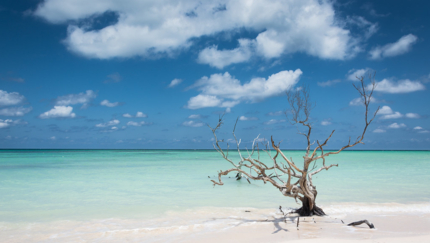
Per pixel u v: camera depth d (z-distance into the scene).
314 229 8.02
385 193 14.53
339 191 15.13
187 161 43.47
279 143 9.22
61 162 38.53
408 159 52.12
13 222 9.38
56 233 8.12
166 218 9.81
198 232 7.96
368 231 7.73
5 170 26.83
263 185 17.62
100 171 26.36
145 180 19.97
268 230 8.04
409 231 7.71
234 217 9.84
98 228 8.63
